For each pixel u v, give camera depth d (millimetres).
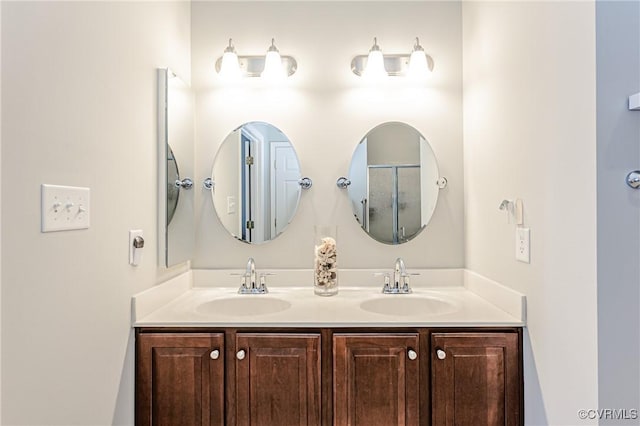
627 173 1038
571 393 1152
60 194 1027
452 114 2070
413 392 1449
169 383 1461
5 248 856
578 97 1106
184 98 1910
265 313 1839
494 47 1660
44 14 972
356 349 1456
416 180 2072
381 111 2076
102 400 1240
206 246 2070
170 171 1724
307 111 2078
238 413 1462
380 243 2068
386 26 2078
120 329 1356
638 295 1035
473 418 1440
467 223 2012
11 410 874
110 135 1284
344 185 2066
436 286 2047
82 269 1129
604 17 1037
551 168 1240
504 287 1569
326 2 2078
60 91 1032
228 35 2080
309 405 1455
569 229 1153
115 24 1316
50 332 995
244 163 2078
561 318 1197
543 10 1271
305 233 2072
